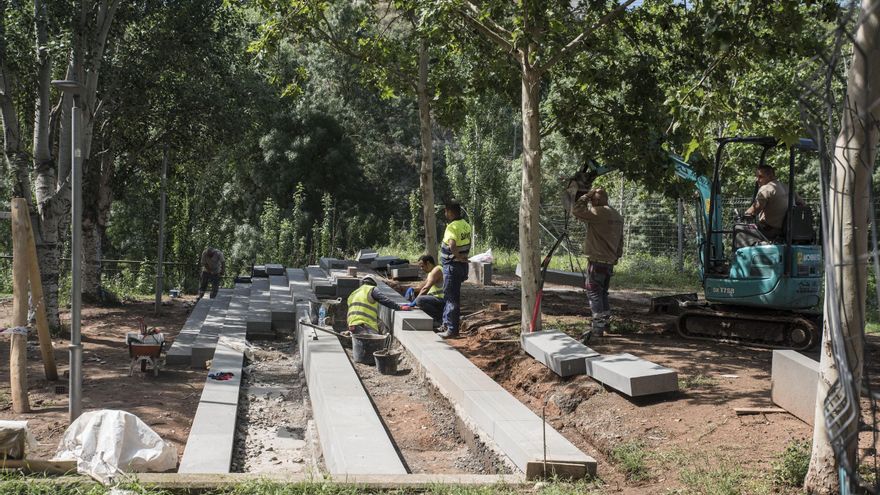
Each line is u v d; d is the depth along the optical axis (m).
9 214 8.80
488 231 30.38
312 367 9.45
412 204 31.12
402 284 17.44
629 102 10.91
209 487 5.55
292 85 16.17
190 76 19.64
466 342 11.34
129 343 10.39
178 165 25.17
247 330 13.51
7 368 10.72
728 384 8.09
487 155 33.25
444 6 9.23
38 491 5.38
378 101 47.59
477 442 7.53
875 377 8.52
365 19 16.72
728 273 11.17
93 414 6.28
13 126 13.55
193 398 9.38
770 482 5.49
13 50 13.94
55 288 13.68
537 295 10.33
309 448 7.80
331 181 43.25
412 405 9.24
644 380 7.57
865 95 3.05
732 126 8.34
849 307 4.58
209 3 18.44
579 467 5.93
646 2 10.52
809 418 6.74
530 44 9.41
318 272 19.08
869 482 4.77
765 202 10.33
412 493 5.53
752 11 8.62
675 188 10.95
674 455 6.23
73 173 7.66
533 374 9.12
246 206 42.91
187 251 28.59
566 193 10.76
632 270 22.52
